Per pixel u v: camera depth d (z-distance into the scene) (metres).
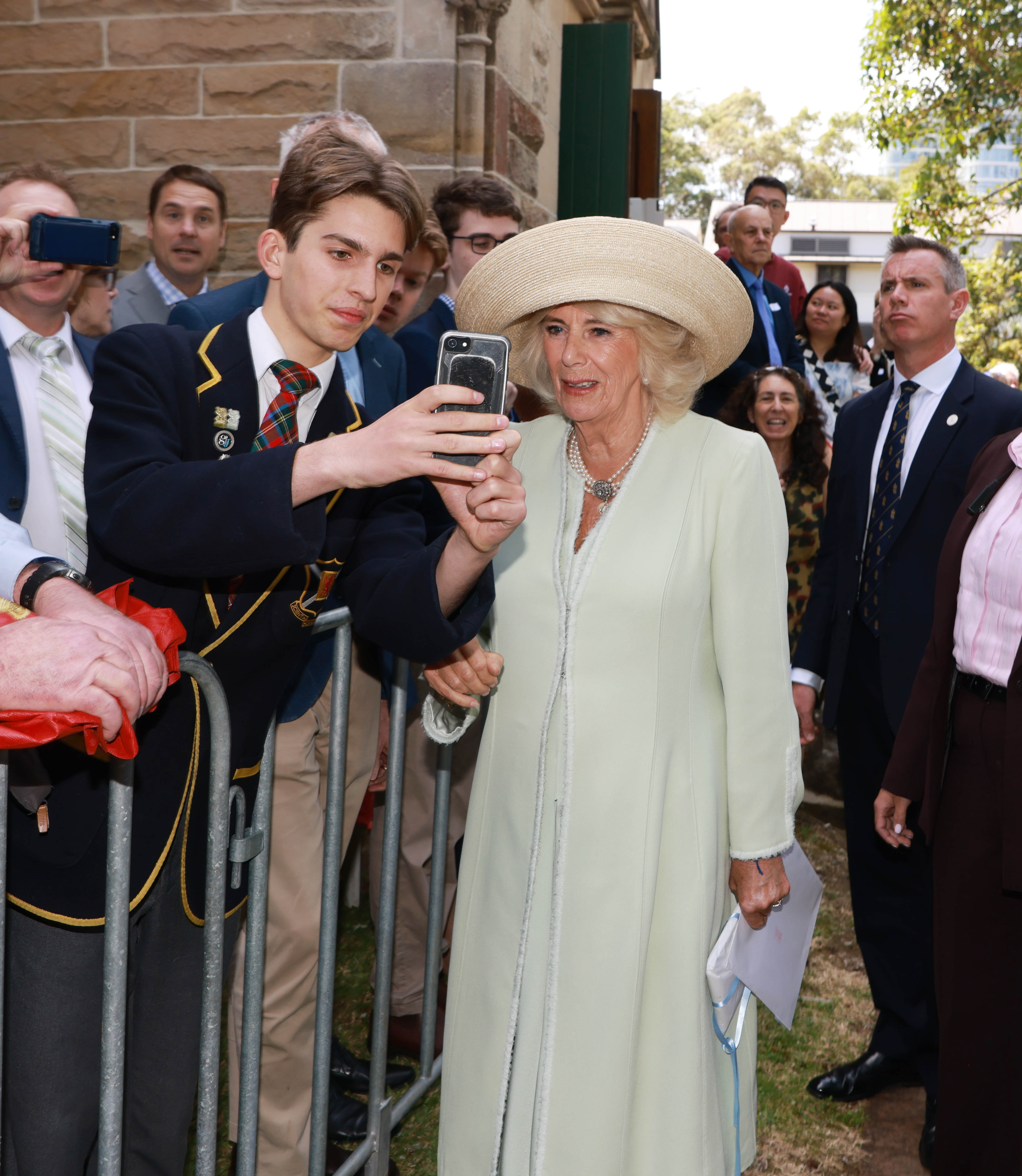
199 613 1.56
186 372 1.57
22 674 1.11
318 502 1.33
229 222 4.56
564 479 1.90
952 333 2.98
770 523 1.82
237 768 1.68
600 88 6.19
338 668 2.01
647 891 1.75
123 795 1.33
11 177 2.04
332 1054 2.74
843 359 6.24
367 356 2.67
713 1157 1.79
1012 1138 2.20
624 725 1.76
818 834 4.76
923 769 2.46
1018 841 2.05
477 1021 1.85
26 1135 1.55
